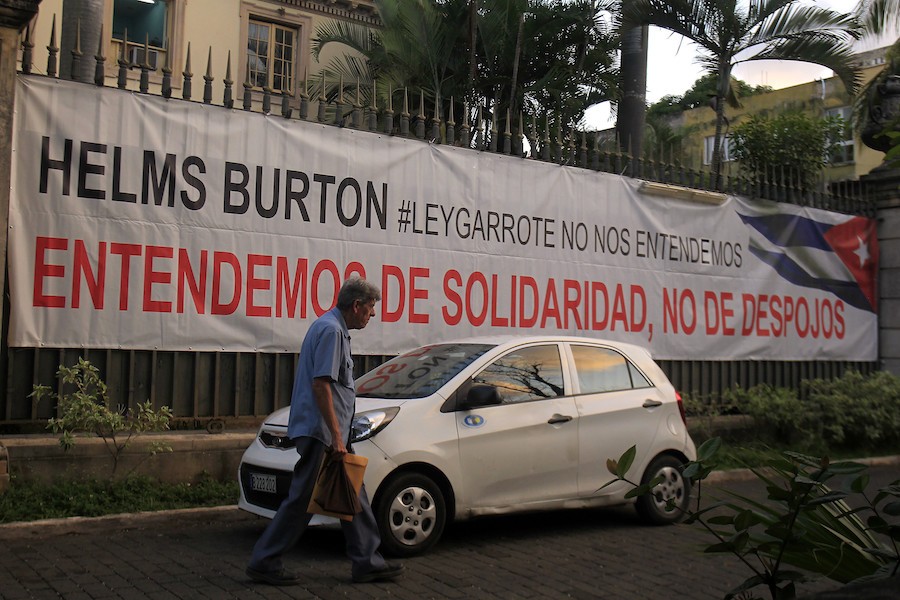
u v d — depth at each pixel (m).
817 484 2.95
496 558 6.67
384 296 9.67
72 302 8.05
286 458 6.49
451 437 6.72
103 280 8.19
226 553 6.50
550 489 7.23
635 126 15.44
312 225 9.26
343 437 5.65
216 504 7.77
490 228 10.44
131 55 18.16
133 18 18.30
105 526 7.05
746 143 16.30
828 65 14.30
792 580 3.05
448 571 6.22
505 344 7.45
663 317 11.94
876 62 26.05
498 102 17.81
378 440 6.41
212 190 8.73
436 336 9.98
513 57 18.06
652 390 8.08
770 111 29.00
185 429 8.57
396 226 9.77
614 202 11.55
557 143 11.13
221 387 8.80
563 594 5.79
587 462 7.45
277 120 9.12
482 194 10.40
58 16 16.88
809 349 13.59
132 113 8.38
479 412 6.96
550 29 18.17
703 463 3.06
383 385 7.34
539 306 10.77
